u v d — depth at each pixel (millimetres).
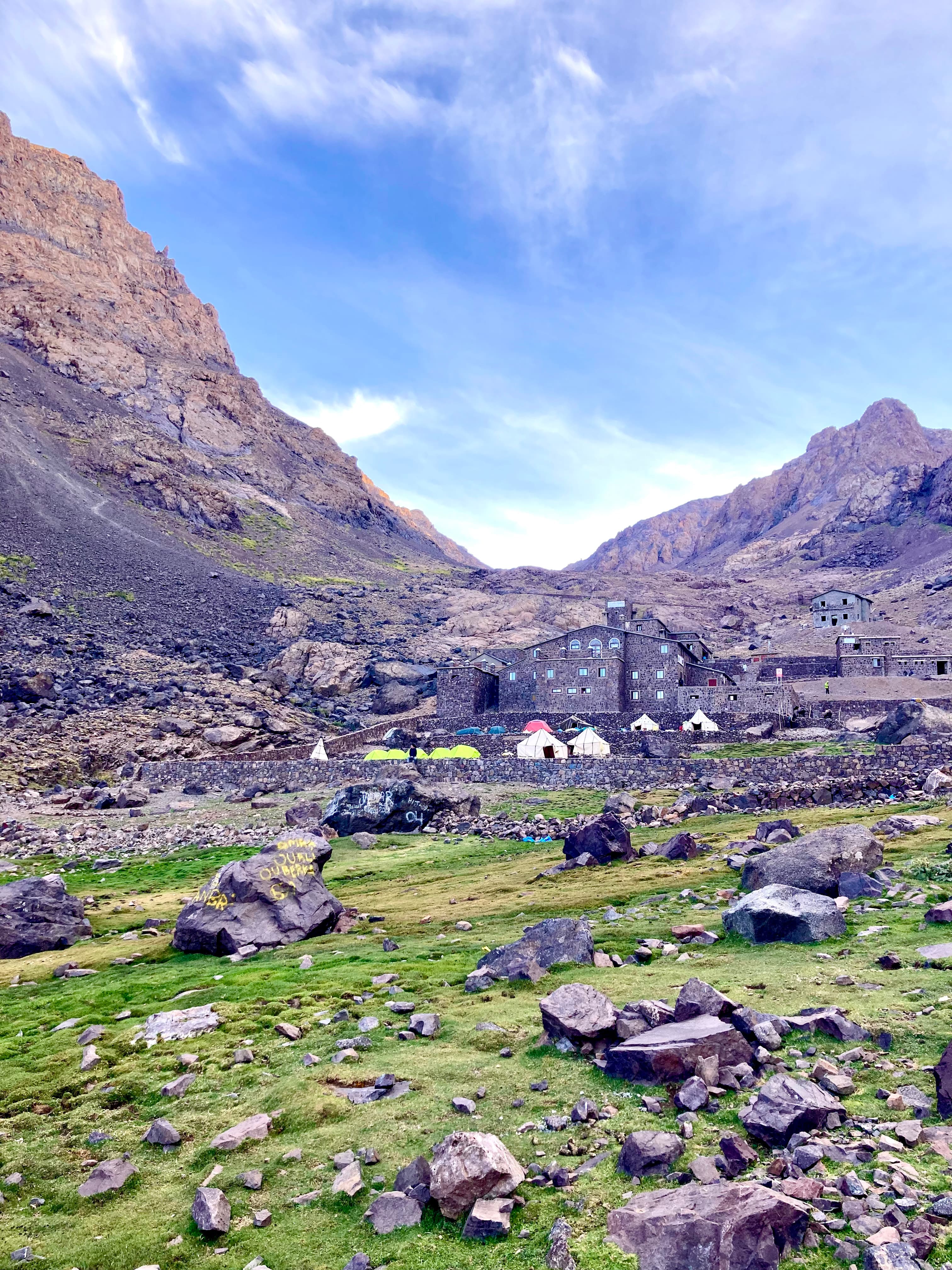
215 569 183250
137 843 56344
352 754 86125
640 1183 11344
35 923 34781
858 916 22734
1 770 72062
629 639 104188
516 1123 13812
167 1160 14859
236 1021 21438
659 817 48375
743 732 74500
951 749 48719
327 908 33094
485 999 20625
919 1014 14977
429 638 172000
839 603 170875
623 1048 14758
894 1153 10844
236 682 116000
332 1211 12312
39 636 110750
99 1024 22859
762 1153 11586
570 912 29891
